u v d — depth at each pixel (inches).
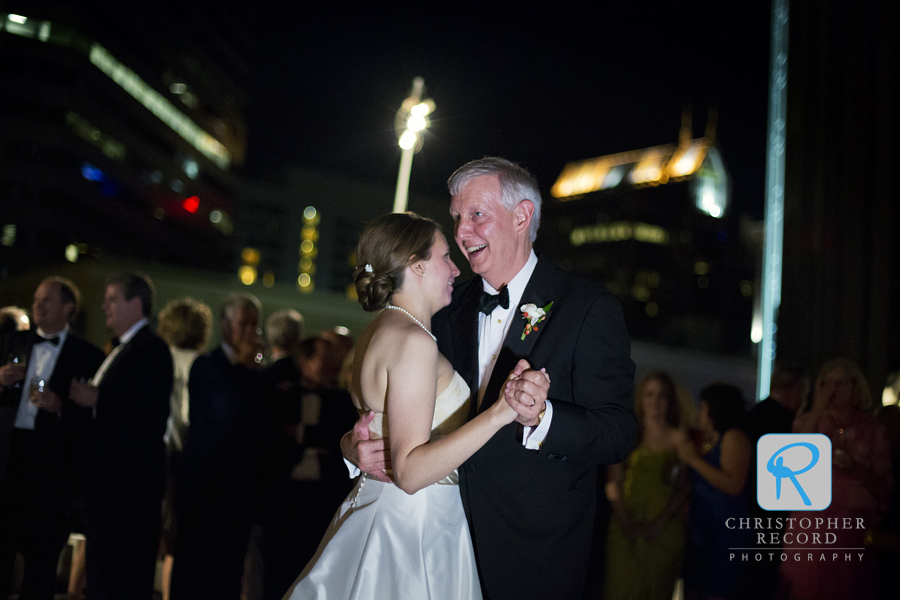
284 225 2913.4
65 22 1882.4
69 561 194.2
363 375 82.4
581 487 93.1
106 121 1998.0
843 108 235.3
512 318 99.6
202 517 160.4
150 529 150.5
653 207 5521.7
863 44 235.6
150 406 151.5
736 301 5403.5
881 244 224.1
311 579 81.5
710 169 5698.8
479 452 91.4
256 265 2839.6
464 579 84.1
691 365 398.6
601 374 91.1
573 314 93.4
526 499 90.5
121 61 2043.6
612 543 162.4
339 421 176.1
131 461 148.6
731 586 152.3
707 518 156.6
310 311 354.9
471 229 96.4
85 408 151.1
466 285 107.6
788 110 250.7
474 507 91.5
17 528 145.9
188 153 2363.4
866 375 220.1
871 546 144.1
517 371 74.0
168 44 2233.0
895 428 155.7
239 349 174.6
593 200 5728.3
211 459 162.1
